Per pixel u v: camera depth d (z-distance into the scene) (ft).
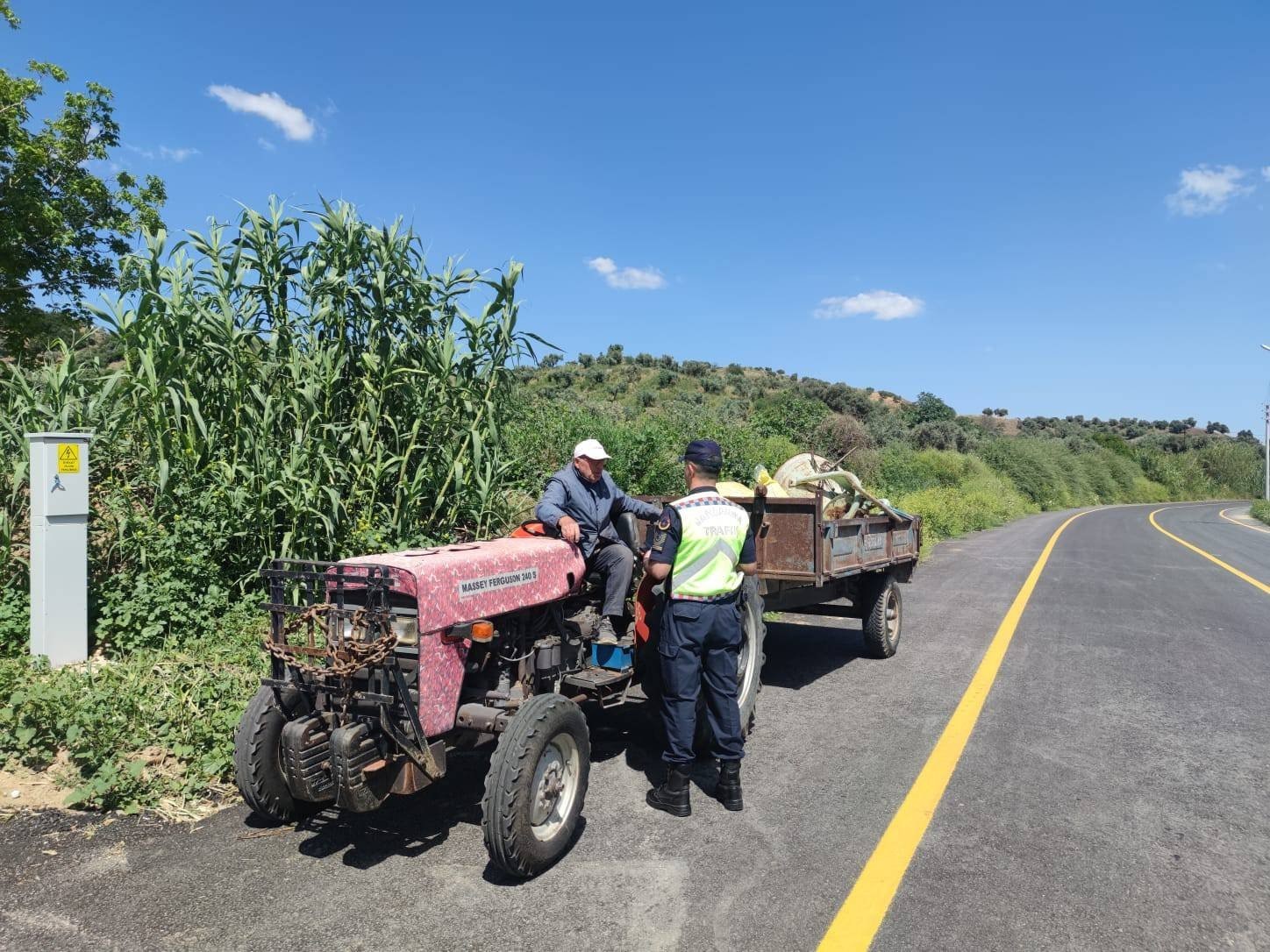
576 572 15.30
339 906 11.08
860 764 16.93
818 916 11.05
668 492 43.42
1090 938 10.67
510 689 13.48
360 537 22.52
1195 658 26.55
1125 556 60.44
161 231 22.20
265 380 23.34
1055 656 26.76
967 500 95.45
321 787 12.06
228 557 22.33
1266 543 78.59
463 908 11.10
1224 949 10.50
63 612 18.69
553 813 12.72
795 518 21.03
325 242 24.44
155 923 10.59
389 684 11.64
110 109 48.14
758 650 18.85
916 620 33.17
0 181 44.45
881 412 196.24
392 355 24.12
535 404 42.45
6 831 12.84
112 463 23.32
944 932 10.75
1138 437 371.76
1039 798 15.24
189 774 14.83
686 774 14.37
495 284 25.72
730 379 215.72
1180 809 14.82
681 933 10.60
